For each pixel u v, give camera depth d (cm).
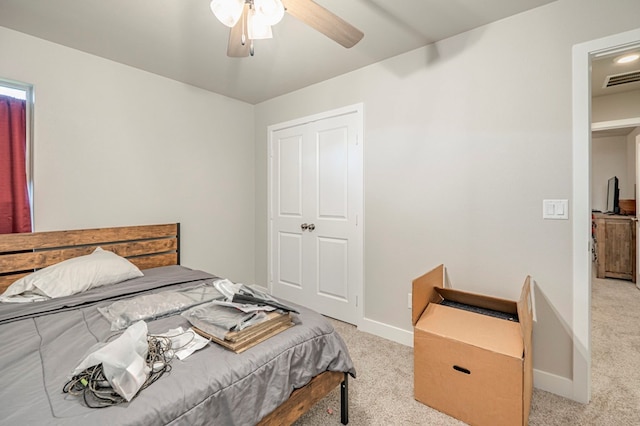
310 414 159
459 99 210
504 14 187
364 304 266
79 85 233
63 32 207
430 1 175
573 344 173
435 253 224
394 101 242
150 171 275
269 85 302
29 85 212
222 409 99
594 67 277
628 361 210
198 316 134
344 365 146
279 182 339
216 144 325
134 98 263
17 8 180
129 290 186
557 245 178
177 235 288
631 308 311
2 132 204
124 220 259
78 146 233
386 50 232
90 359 90
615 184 463
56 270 187
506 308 177
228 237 339
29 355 111
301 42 220
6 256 198
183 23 197
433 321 174
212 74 276
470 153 206
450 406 158
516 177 190
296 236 324
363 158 263
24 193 212
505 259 195
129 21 195
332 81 284
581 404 168
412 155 233
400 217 241
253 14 135
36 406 83
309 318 150
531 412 161
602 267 431
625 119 345
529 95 184
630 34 155
